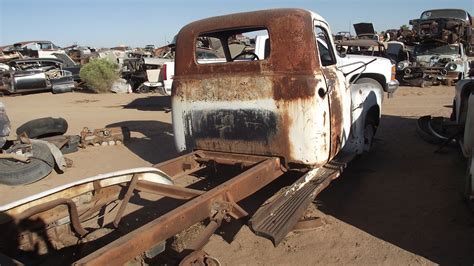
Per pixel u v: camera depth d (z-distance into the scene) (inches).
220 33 189.5
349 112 191.5
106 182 144.7
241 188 138.8
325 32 182.4
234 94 173.5
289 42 159.8
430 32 668.1
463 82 268.1
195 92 185.3
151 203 191.9
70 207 126.4
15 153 235.6
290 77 159.8
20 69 753.0
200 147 189.5
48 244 130.2
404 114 407.8
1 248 119.5
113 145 323.0
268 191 202.8
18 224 122.7
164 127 394.9
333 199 193.9
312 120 158.2
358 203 188.2
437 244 148.4
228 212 127.2
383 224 165.9
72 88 760.3
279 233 122.0
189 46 185.9
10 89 703.1
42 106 586.2
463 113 251.0
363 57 362.6
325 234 159.8
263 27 166.6
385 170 232.7
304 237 158.7
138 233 98.8
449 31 658.8
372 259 140.6
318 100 158.7
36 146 245.8
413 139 299.9
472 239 150.9
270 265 140.6
